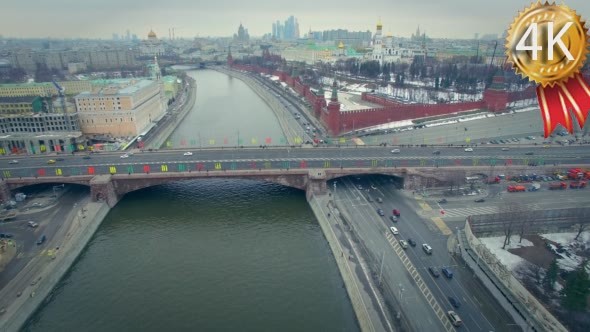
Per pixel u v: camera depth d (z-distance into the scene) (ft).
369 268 447.83
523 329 357.82
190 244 534.37
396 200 615.57
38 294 418.72
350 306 415.03
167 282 456.04
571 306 342.44
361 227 537.65
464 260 459.32
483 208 577.43
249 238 548.31
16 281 431.84
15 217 565.12
